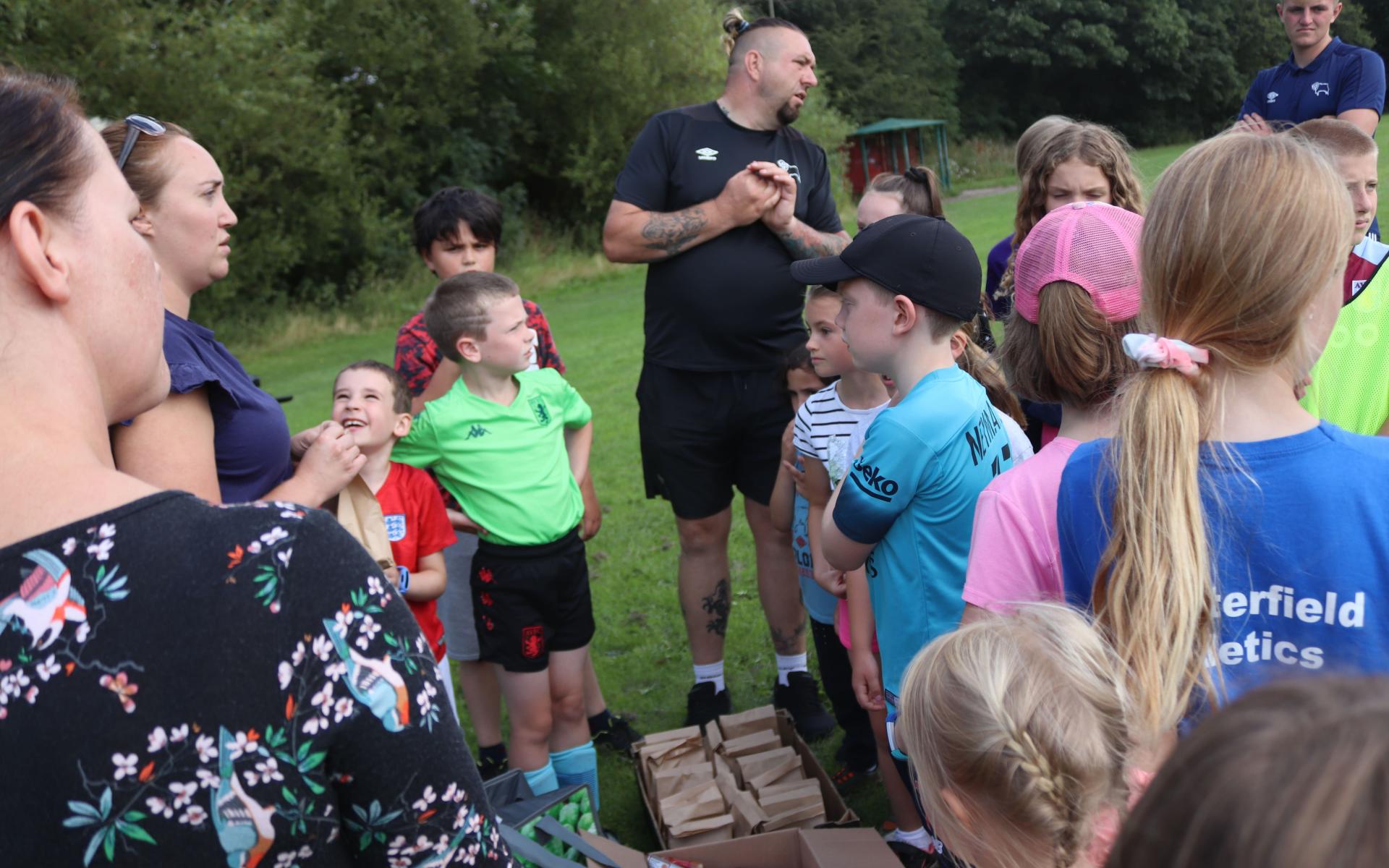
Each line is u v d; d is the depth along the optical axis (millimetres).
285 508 960
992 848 1217
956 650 1274
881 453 2043
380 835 943
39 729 840
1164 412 1257
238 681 865
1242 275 1213
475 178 21797
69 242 952
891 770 2670
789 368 3273
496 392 2936
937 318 2123
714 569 3637
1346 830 498
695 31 23969
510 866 1062
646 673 4023
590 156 22719
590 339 12328
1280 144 1259
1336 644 1184
